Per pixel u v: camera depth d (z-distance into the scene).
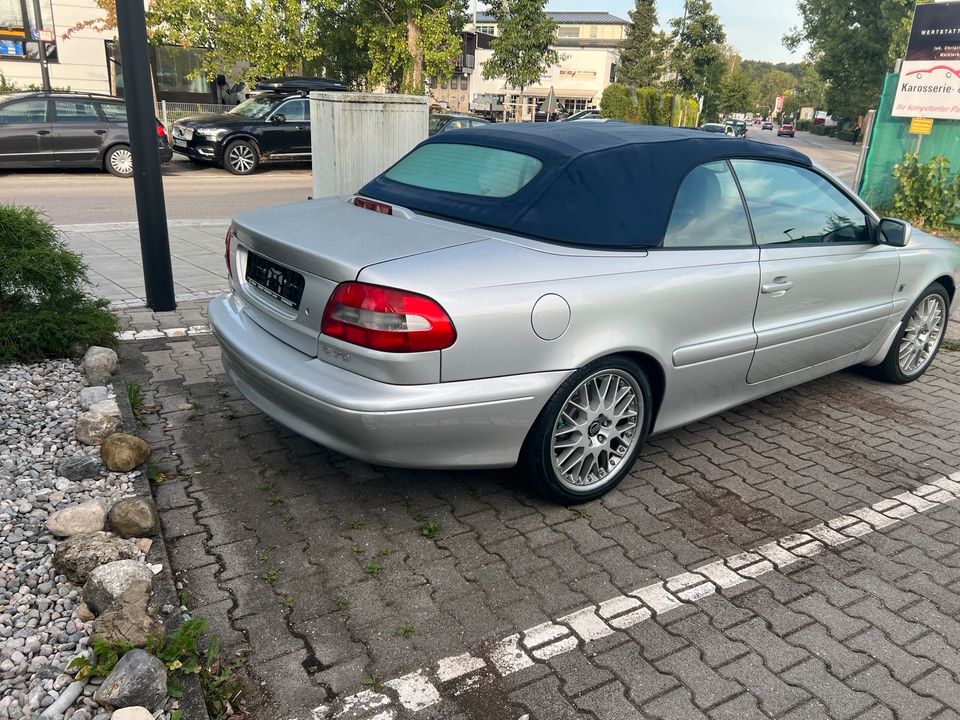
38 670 2.31
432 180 3.84
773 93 164.62
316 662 2.54
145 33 5.40
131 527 3.02
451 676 2.50
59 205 11.30
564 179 3.40
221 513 3.35
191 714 2.22
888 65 50.53
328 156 8.33
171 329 5.63
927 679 2.58
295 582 2.93
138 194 5.73
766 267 3.90
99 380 4.45
